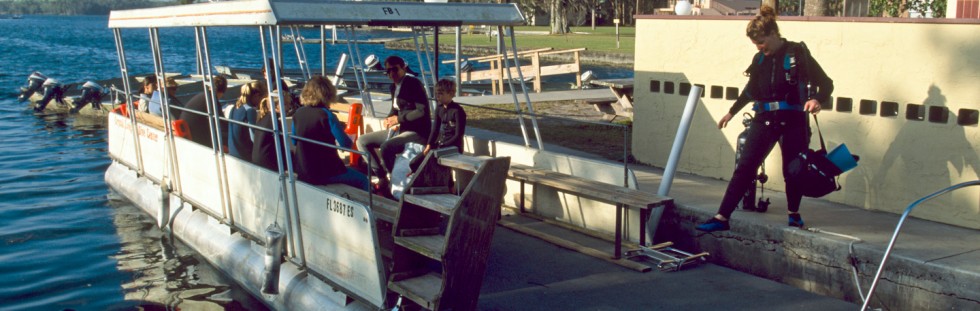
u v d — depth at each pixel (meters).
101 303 6.79
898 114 6.88
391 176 7.16
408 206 5.39
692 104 6.86
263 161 7.29
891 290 5.50
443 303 5.07
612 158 10.20
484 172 5.10
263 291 6.23
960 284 5.13
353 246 5.57
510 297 5.90
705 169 8.64
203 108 9.28
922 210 6.73
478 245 5.22
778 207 7.03
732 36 8.19
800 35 7.59
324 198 5.86
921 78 6.67
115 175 11.12
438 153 5.46
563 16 70.44
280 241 6.18
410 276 5.46
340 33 89.12
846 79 7.26
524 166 7.96
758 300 5.80
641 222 6.83
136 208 10.03
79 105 20.70
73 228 9.14
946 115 6.53
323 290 6.00
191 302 6.78
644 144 9.48
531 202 8.09
